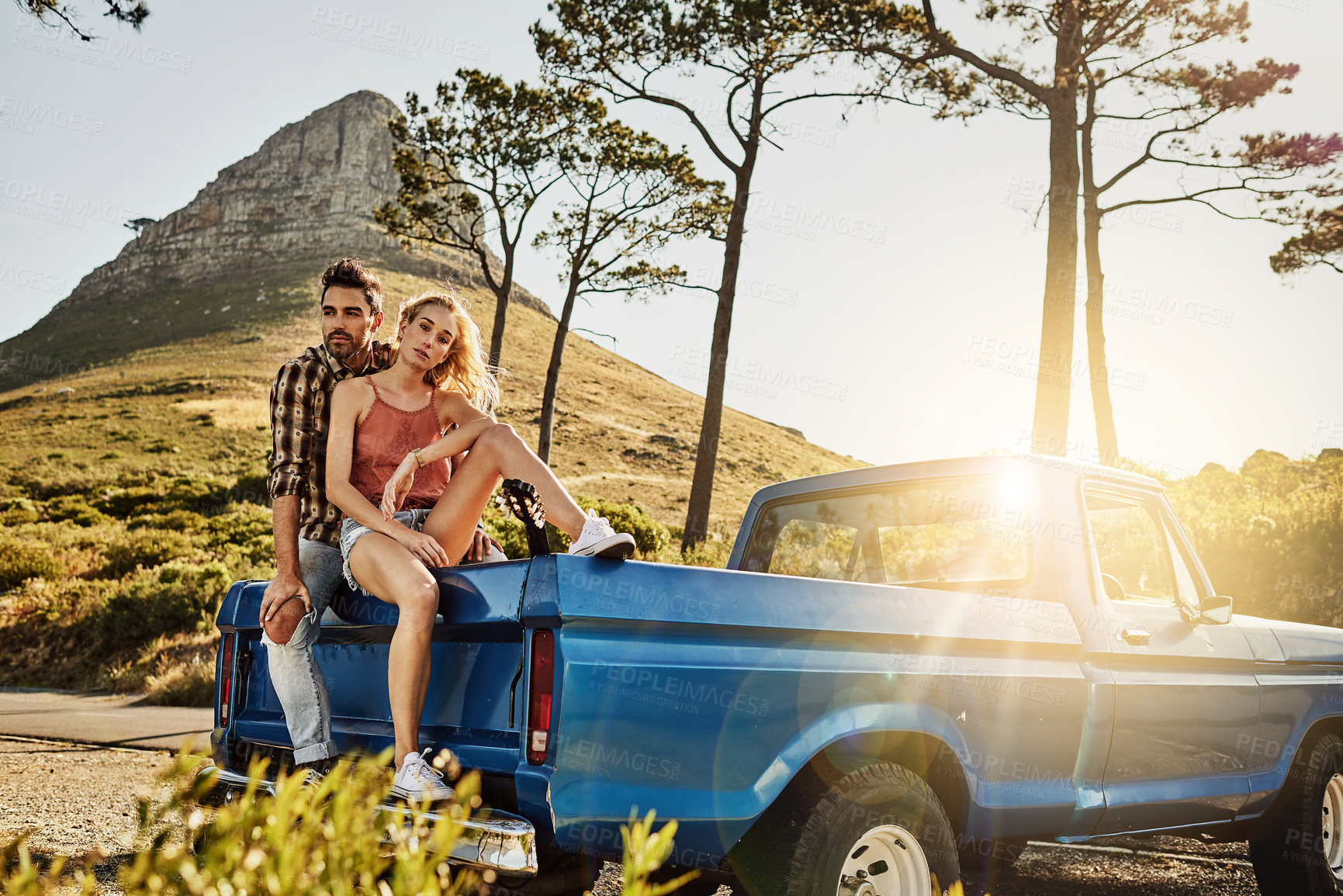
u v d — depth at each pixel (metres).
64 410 81.06
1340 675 5.35
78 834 5.54
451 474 4.05
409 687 3.02
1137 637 4.20
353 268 4.29
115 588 22.70
